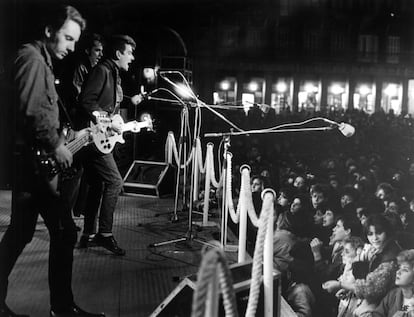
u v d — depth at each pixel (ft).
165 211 19.77
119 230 16.55
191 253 14.11
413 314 12.05
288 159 32.89
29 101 7.94
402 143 47.75
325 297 14.85
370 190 22.00
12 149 8.26
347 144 41.81
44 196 8.48
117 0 57.36
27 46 8.29
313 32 101.09
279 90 102.32
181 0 88.63
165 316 7.57
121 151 28.84
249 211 9.72
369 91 105.09
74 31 8.70
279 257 15.51
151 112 31.78
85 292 10.77
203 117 50.21
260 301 7.43
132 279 11.76
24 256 12.78
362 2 100.89
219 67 98.32
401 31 102.83
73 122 12.98
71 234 8.88
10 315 8.75
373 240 13.84
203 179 23.57
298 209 17.12
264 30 99.25
